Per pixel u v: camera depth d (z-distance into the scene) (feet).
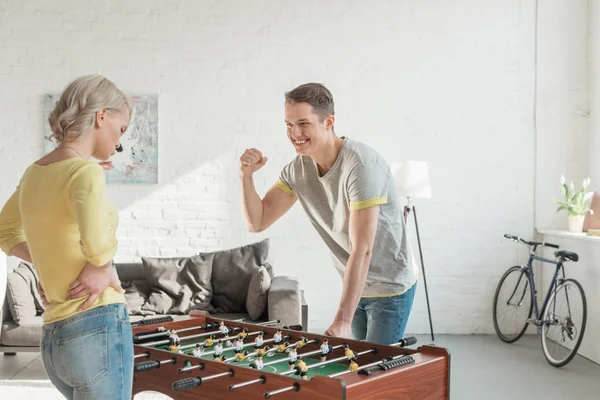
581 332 16.21
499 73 19.97
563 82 19.95
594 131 19.57
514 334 19.76
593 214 18.13
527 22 19.92
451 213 20.04
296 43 19.67
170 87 19.49
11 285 15.98
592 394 14.47
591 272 17.19
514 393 14.49
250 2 19.58
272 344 8.91
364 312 9.87
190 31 19.49
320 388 6.45
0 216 7.00
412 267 9.57
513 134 20.03
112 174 19.35
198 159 19.61
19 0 19.12
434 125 19.93
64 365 6.13
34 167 6.41
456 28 19.93
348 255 9.70
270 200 9.89
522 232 20.11
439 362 7.48
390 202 9.11
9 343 15.87
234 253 18.02
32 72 19.17
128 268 18.19
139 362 7.82
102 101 6.42
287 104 8.55
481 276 20.12
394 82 19.85
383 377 6.75
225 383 7.17
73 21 19.24
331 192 9.09
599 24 19.26
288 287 16.40
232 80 19.61
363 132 19.85
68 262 6.18
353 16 19.74
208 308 17.31
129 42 19.38
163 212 19.58
